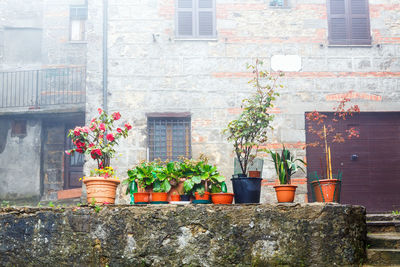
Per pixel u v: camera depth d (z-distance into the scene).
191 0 10.98
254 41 10.78
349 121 10.52
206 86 10.57
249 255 5.56
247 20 10.88
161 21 10.84
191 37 10.80
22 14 13.91
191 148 10.29
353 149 10.45
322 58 10.71
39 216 5.74
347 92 10.58
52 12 13.80
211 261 5.53
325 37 10.79
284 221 5.66
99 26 10.83
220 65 10.67
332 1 11.03
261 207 5.70
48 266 5.59
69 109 12.02
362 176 10.34
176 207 5.68
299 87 10.56
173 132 10.49
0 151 12.49
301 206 5.71
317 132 9.57
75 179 12.74
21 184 12.36
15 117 12.58
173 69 10.63
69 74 13.23
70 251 5.61
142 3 10.90
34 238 5.69
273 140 10.30
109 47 10.70
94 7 10.90
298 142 10.31
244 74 10.63
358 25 10.91
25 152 12.53
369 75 10.66
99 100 10.50
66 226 5.68
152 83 10.56
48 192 12.55
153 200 5.97
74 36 13.81
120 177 10.06
